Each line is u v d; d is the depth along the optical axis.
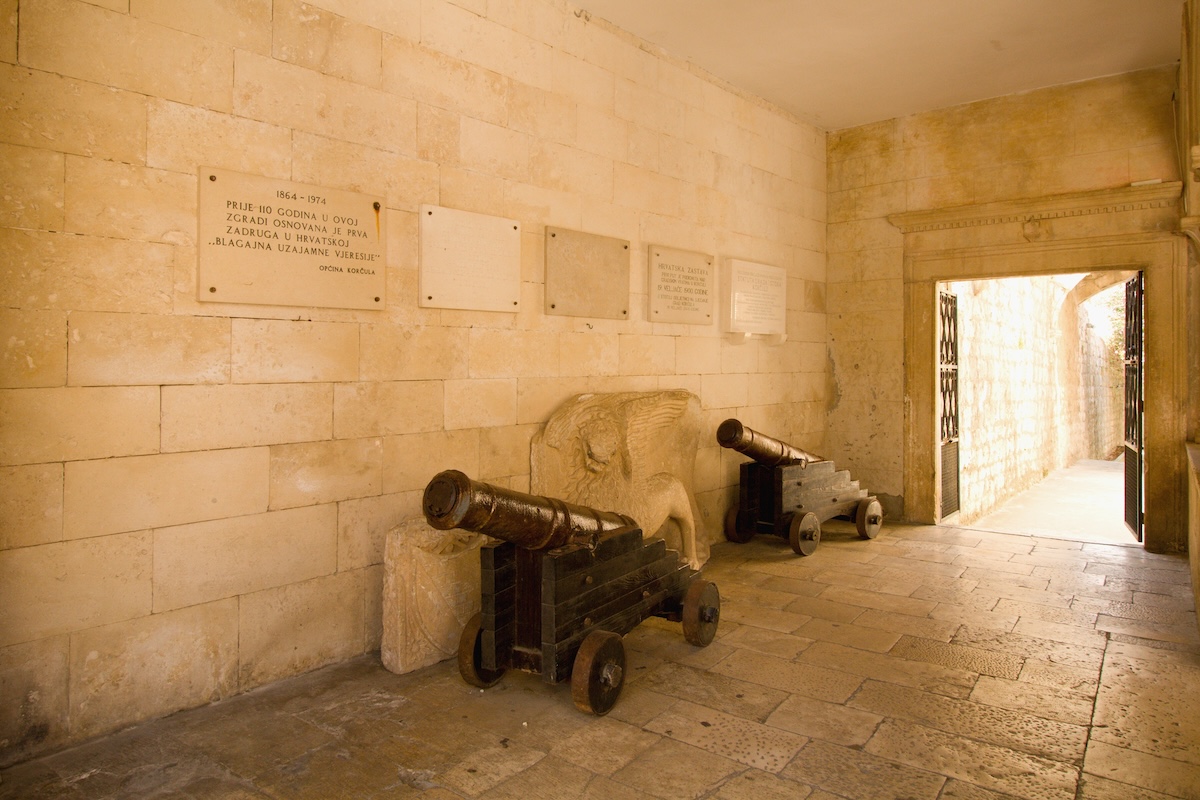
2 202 2.80
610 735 3.04
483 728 3.10
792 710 3.26
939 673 3.66
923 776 2.72
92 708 3.02
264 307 3.51
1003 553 6.07
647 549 3.76
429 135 4.17
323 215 3.69
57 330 2.93
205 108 3.31
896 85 6.58
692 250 6.06
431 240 4.14
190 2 3.26
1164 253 6.11
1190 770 2.76
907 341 7.38
